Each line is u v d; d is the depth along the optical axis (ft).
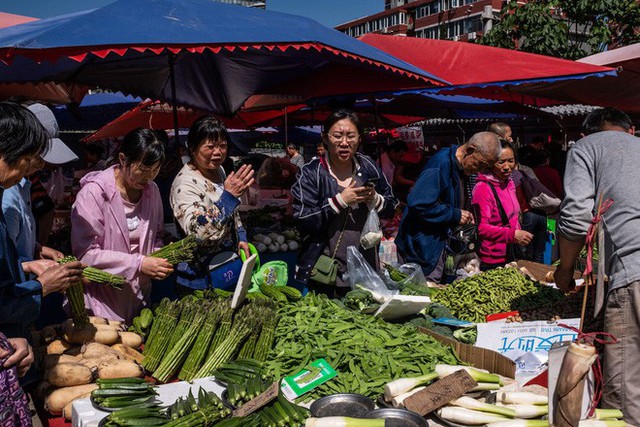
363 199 11.72
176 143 17.40
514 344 9.81
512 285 12.28
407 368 8.29
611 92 25.32
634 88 24.72
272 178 30.53
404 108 35.63
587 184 8.98
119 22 10.31
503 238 15.05
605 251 8.89
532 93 26.14
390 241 19.24
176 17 11.18
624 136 9.08
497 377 7.94
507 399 7.47
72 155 12.17
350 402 7.38
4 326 7.12
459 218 13.61
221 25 11.43
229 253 11.22
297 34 12.09
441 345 9.34
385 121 45.88
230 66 20.12
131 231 10.37
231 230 11.45
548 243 19.56
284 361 8.52
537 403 7.43
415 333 9.64
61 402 7.59
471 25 155.12
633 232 8.43
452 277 14.39
